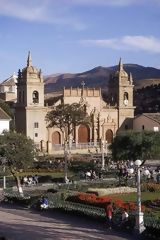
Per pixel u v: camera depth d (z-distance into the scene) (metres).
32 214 45.88
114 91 132.50
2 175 65.75
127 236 36.12
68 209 45.41
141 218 36.59
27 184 65.75
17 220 42.66
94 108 127.00
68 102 124.19
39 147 115.44
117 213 40.00
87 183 63.84
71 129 117.56
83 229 38.69
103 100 134.00
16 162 56.84
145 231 36.19
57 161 88.50
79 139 123.25
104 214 41.66
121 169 69.25
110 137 129.12
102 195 53.66
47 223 41.28
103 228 39.16
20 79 118.50
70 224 40.84
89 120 120.69
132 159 67.25
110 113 129.12
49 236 35.91
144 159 67.12
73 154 111.56
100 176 71.25
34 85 116.62
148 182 64.44
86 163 84.25
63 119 111.81
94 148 120.56
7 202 53.06
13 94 153.88
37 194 53.47
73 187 60.34
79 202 47.22
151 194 55.62
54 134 119.00
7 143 56.56
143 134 67.25
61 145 116.50
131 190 56.75
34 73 117.19
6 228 38.94
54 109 117.56
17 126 119.00
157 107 192.75
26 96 116.38
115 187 58.69
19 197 52.12
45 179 69.56
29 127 116.00
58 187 60.28
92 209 43.72
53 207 47.31
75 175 72.38
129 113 131.50
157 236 35.31
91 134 125.38
